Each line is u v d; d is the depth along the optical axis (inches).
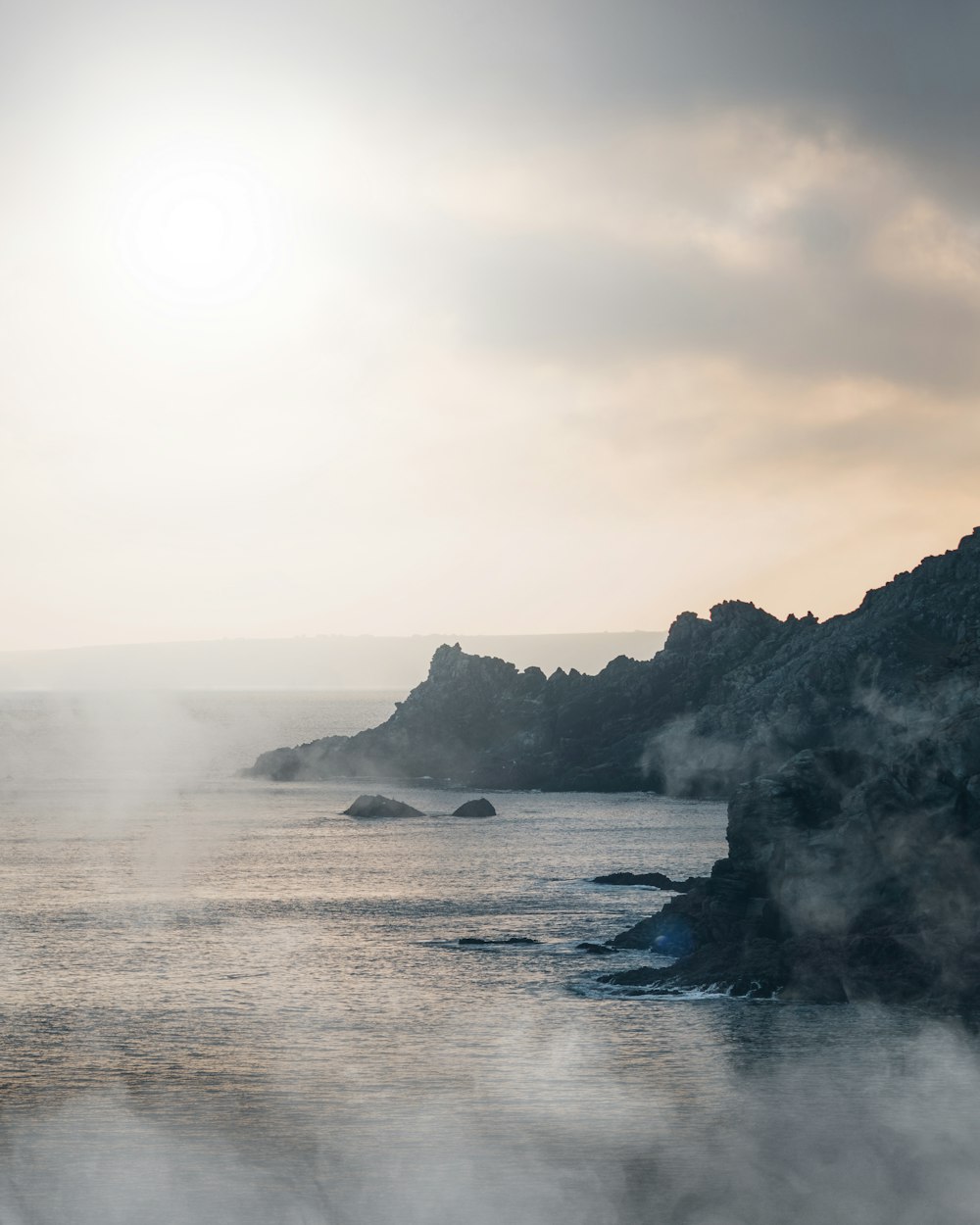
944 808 4778.5
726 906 4931.1
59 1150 3105.3
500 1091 3494.1
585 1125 3240.7
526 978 4712.1
